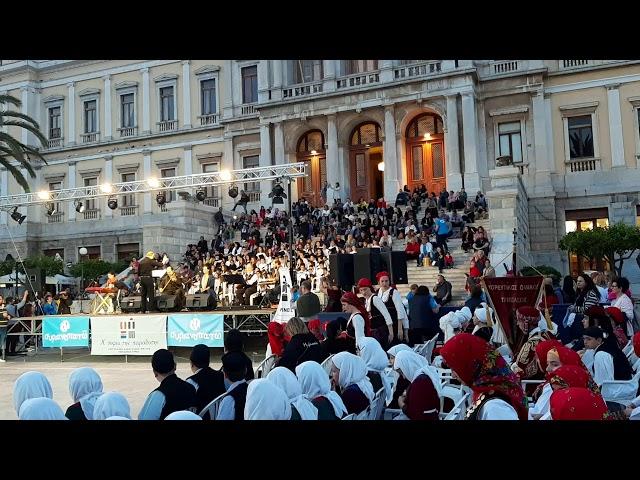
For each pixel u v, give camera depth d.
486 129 31.91
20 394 4.32
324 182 33.75
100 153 41.25
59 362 16.55
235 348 6.25
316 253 23.19
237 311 15.41
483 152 31.55
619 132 30.03
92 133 41.59
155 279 17.84
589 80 30.64
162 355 5.01
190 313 15.30
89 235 38.47
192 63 39.34
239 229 31.36
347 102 32.94
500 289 8.45
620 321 8.30
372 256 14.39
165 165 39.66
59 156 42.34
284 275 17.67
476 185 29.95
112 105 41.28
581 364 4.86
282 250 24.95
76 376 4.58
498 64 31.72
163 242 29.80
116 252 37.75
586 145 30.75
